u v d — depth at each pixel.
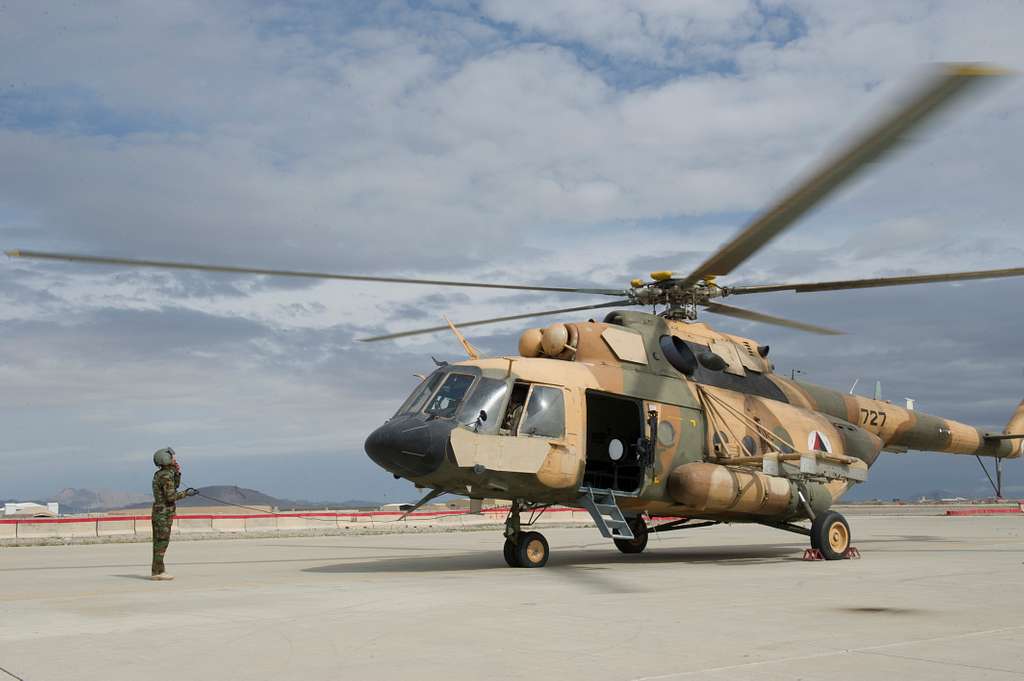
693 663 6.22
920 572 12.94
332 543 22.78
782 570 13.46
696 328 16.67
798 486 15.94
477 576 12.58
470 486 13.46
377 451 13.45
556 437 13.90
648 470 14.86
